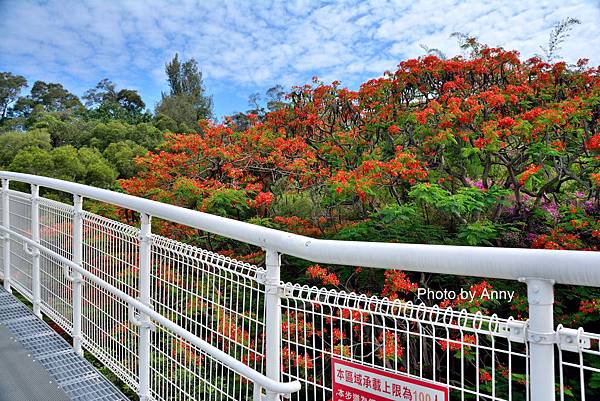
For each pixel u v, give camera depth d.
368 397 1.49
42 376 3.10
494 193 5.42
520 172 6.00
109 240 3.03
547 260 1.12
